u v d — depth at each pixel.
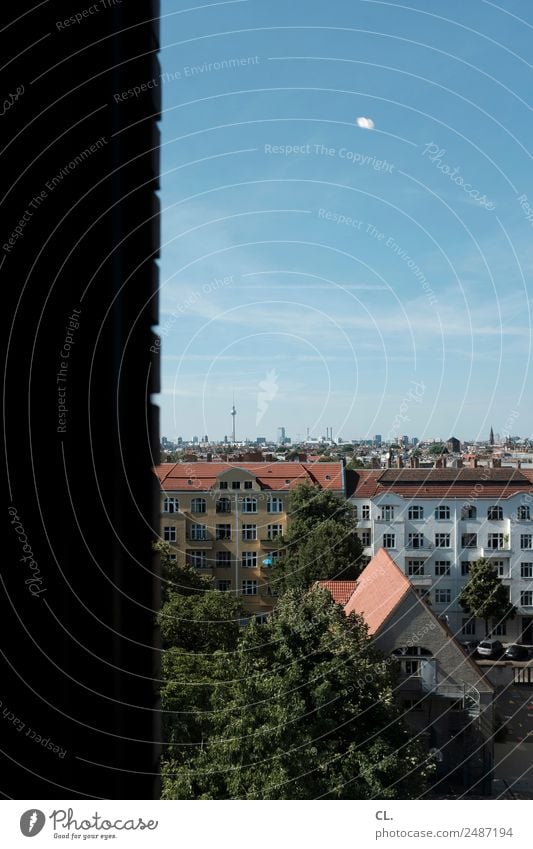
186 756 38.94
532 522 125.06
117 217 9.47
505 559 125.19
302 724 38.88
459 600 124.62
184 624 61.78
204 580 78.06
